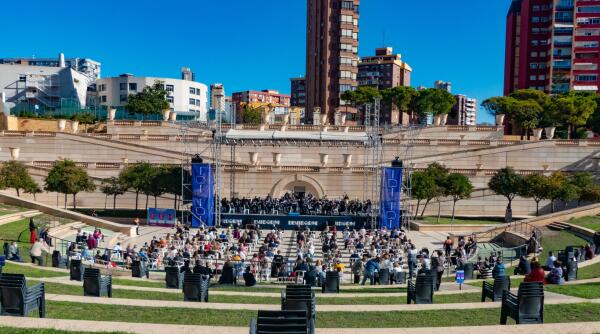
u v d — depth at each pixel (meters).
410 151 64.69
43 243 28.38
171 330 10.25
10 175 49.75
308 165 64.12
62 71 118.56
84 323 10.58
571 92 90.25
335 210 50.81
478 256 33.38
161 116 87.44
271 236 39.38
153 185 51.31
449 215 58.59
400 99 94.88
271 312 8.84
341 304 16.62
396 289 21.86
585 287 18.38
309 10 120.94
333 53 114.94
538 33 116.88
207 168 47.19
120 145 62.31
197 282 15.70
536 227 41.34
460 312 14.36
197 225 47.44
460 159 62.84
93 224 42.41
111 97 128.50
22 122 74.25
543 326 10.78
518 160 62.25
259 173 60.00
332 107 115.12
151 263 29.34
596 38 110.62
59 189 50.56
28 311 11.80
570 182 52.16
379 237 39.06
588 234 36.44
